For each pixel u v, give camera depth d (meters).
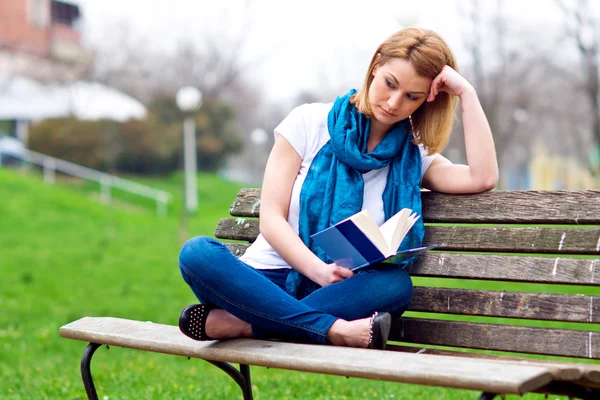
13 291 12.16
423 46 3.44
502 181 34.59
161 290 12.46
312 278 3.40
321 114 3.72
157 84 43.31
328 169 3.63
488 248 3.53
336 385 5.99
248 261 3.74
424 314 9.03
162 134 42.62
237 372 4.00
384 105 3.46
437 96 3.69
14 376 6.59
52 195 25.02
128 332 3.60
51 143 38.75
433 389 5.85
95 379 6.31
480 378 2.50
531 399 5.51
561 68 30.38
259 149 62.72
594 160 29.30
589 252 3.29
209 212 31.92
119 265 14.84
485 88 28.52
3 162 38.31
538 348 3.30
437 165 3.77
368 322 3.18
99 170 39.09
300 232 3.59
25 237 18.89
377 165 3.58
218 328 3.34
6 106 35.22
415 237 3.55
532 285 10.75
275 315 3.26
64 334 3.72
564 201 3.40
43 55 39.03
